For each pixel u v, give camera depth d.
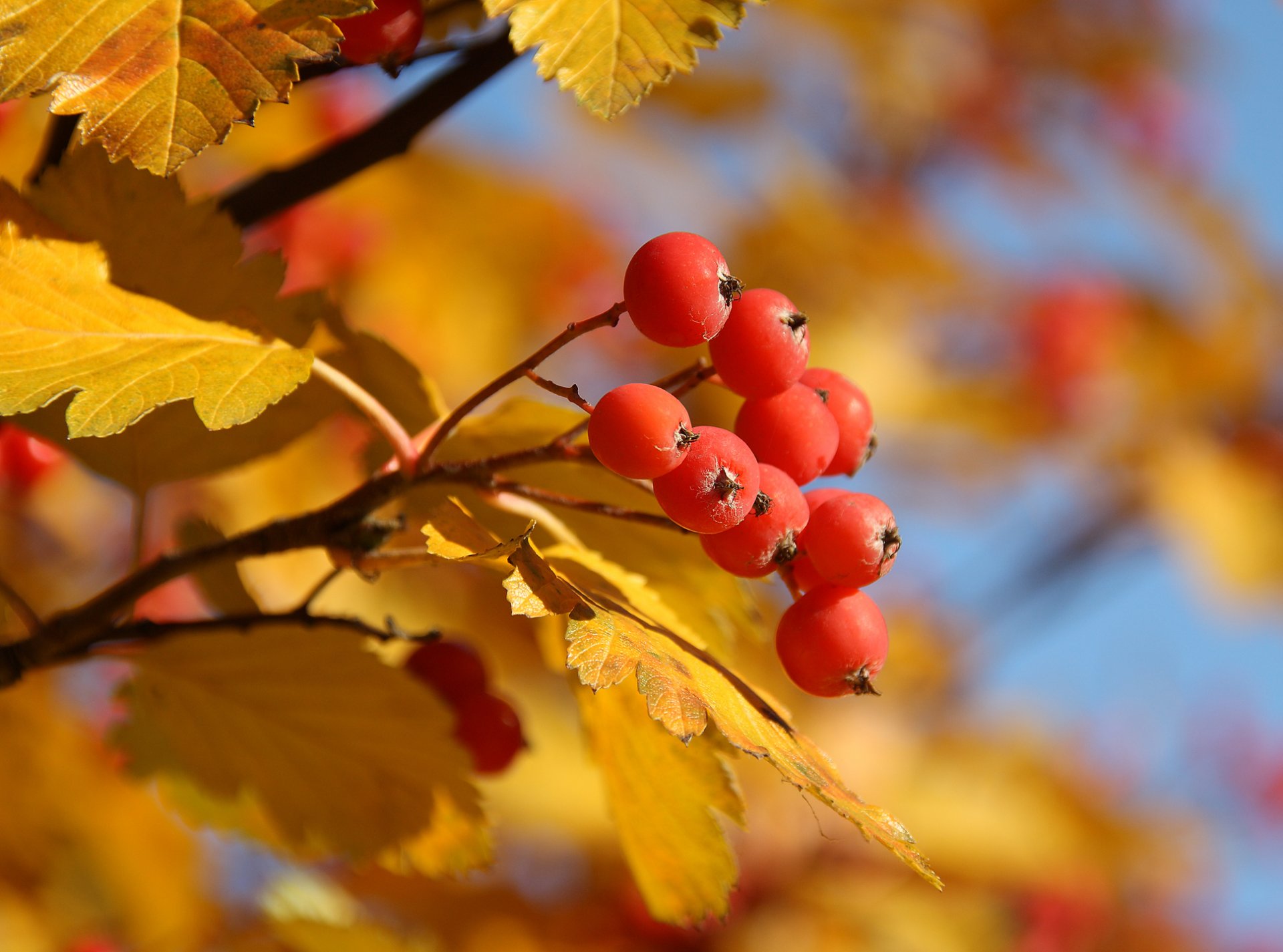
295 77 1.58
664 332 1.72
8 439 3.61
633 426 1.66
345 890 4.36
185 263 2.06
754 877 4.76
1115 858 5.49
